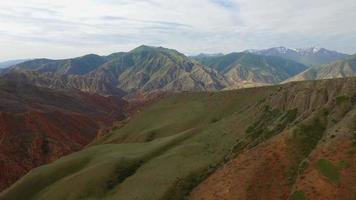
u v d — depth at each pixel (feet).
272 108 270.87
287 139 202.28
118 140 421.18
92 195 236.63
